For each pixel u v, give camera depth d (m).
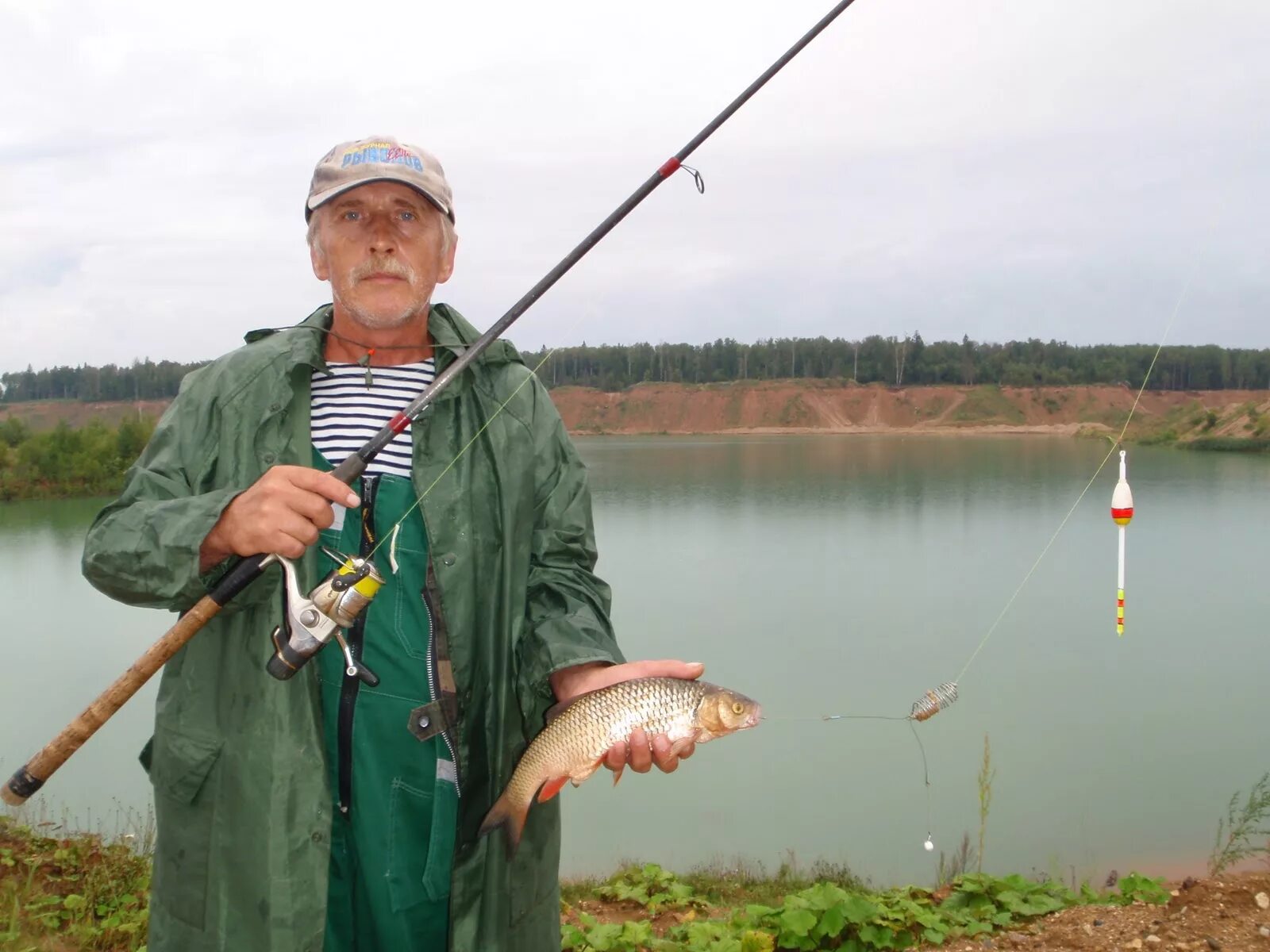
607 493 55.75
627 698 2.34
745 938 4.65
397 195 2.48
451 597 2.32
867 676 16.58
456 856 2.27
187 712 2.22
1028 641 19.39
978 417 108.56
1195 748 12.76
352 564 2.11
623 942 4.82
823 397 118.31
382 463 2.42
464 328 2.76
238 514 2.06
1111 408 105.75
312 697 2.18
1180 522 38.16
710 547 34.34
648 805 11.05
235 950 2.10
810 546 34.59
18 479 50.94
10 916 4.70
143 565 2.08
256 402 2.35
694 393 118.56
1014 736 13.42
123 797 10.48
